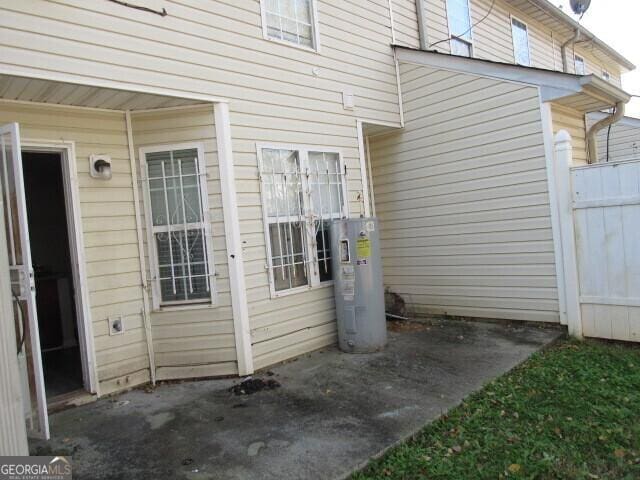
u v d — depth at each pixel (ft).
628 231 16.80
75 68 12.41
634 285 16.78
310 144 18.76
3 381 7.06
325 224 19.44
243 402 13.53
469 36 29.71
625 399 12.42
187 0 14.96
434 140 22.20
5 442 7.04
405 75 22.98
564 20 37.24
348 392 13.89
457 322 21.54
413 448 10.55
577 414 11.80
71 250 14.53
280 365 16.88
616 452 9.93
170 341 15.79
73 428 12.37
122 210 15.30
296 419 12.17
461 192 21.43
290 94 18.12
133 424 12.44
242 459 10.27
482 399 12.95
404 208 23.65
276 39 17.72
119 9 13.33
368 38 21.93
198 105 15.57
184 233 15.85
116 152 15.25
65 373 16.57
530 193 19.24
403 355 17.15
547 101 18.48
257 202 16.63
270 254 16.81
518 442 10.59
